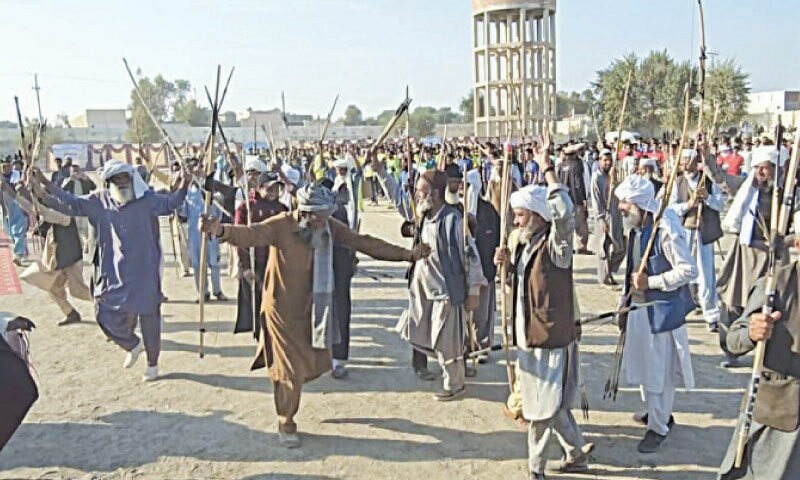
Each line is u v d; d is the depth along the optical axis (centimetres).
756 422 346
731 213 672
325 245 530
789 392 334
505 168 536
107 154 3341
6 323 365
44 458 521
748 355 713
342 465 504
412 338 632
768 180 647
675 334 494
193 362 741
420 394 640
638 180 500
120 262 666
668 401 502
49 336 848
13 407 342
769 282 336
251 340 823
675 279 470
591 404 602
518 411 568
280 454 523
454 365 614
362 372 705
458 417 585
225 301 1028
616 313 493
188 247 1148
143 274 669
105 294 676
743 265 666
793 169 337
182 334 851
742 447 354
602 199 1066
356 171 988
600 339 794
